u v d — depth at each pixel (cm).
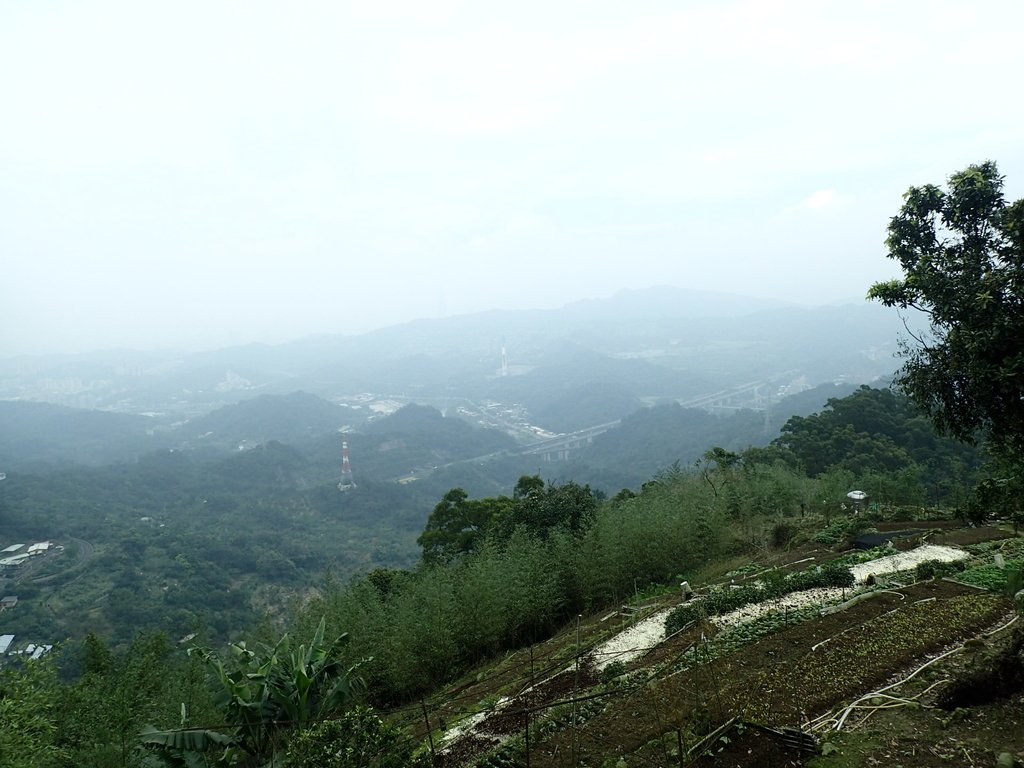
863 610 1244
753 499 2969
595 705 977
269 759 916
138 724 1253
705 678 987
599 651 1312
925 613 1174
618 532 2047
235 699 929
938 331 854
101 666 1814
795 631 1168
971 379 783
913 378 873
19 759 920
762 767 714
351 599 1725
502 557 1991
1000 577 1346
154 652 1767
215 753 932
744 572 1866
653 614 1531
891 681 919
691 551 2181
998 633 1064
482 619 1655
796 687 920
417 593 1683
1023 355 732
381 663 1504
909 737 738
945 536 1952
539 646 1620
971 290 784
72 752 1134
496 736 966
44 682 1092
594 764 802
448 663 1588
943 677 904
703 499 2623
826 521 2498
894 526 2267
